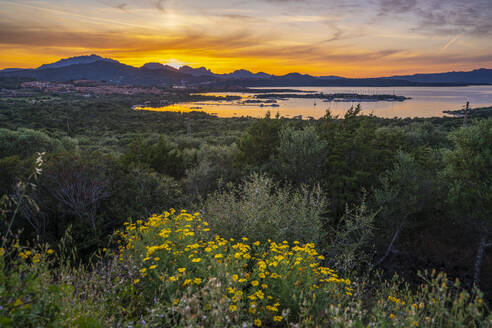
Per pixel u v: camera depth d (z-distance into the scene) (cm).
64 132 8625
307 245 452
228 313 271
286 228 586
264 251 493
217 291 257
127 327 268
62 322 227
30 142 3089
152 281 363
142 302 346
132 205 1042
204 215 648
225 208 642
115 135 9481
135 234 501
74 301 277
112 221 968
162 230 451
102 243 854
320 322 336
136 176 1183
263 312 340
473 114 9294
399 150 1416
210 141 6144
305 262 418
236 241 558
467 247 1290
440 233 1358
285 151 1398
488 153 1010
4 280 225
